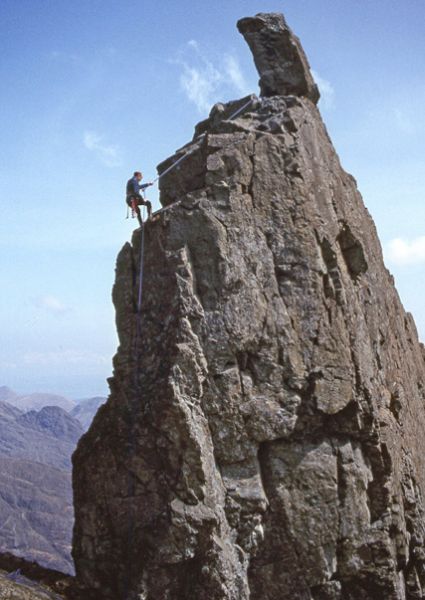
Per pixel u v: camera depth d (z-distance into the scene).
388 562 20.77
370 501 21.48
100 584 20.39
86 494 20.89
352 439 21.42
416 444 26.20
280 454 20.59
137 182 22.64
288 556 20.17
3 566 21.86
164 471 19.66
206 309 20.59
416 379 30.66
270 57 24.77
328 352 21.00
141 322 21.16
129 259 21.89
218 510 19.36
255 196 21.42
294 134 22.33
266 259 21.06
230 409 20.12
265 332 20.61
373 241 27.09
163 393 19.55
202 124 25.30
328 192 22.80
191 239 21.03
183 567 19.30
